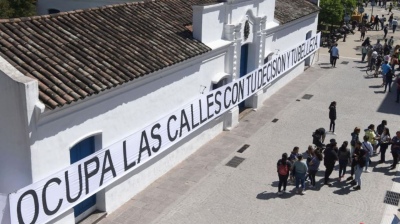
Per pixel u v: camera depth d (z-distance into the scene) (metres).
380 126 18.23
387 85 26.59
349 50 35.75
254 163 17.30
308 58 30.67
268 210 14.38
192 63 16.53
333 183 16.16
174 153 16.58
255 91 20.97
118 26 15.44
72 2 24.17
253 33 21.03
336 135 20.03
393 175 16.81
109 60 13.28
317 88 26.38
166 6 18.70
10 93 10.23
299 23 27.59
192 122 16.42
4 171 11.09
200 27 16.88
